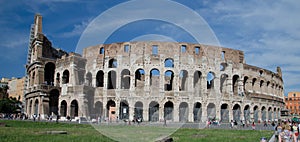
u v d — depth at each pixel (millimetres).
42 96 69250
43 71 74625
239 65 77750
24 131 27828
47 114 69250
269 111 86125
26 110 79062
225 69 75062
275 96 89938
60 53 88625
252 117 77250
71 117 64875
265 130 43531
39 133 25531
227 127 52688
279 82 95562
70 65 69062
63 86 70500
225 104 73312
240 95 75562
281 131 24562
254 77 81750
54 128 34562
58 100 71000
